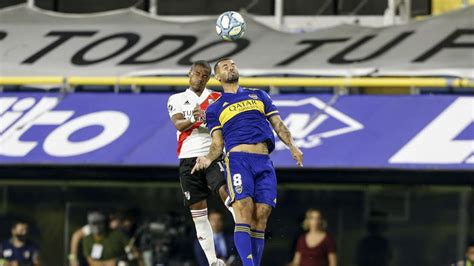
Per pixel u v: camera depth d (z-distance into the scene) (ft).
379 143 161.27
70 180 194.80
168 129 168.66
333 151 160.97
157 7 208.33
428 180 188.24
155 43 181.98
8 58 178.60
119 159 164.66
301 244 168.96
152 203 191.52
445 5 199.72
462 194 187.62
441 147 159.94
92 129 169.58
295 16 203.41
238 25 121.70
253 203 111.75
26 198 196.24
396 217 188.34
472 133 160.97
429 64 167.94
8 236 196.24
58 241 195.52
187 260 185.68
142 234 187.42
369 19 200.95
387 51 173.06
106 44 182.39
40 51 180.86
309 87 175.94
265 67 171.42
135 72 173.47
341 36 180.65
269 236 150.82
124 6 210.79
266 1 207.00
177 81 170.09
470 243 180.65
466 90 171.53
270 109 114.42
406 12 193.26
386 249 186.91
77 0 211.82
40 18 190.90
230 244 171.22
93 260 181.16
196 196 119.75
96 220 182.09
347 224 189.26
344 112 165.99
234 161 111.86
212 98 119.44
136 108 172.35
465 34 174.91
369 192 189.06
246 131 112.57
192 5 207.92
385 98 167.53
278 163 160.86
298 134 163.94
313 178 189.88
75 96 174.60
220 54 176.76
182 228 188.24
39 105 173.06
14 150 166.91
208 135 119.34
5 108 172.76
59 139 168.35
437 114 164.14
